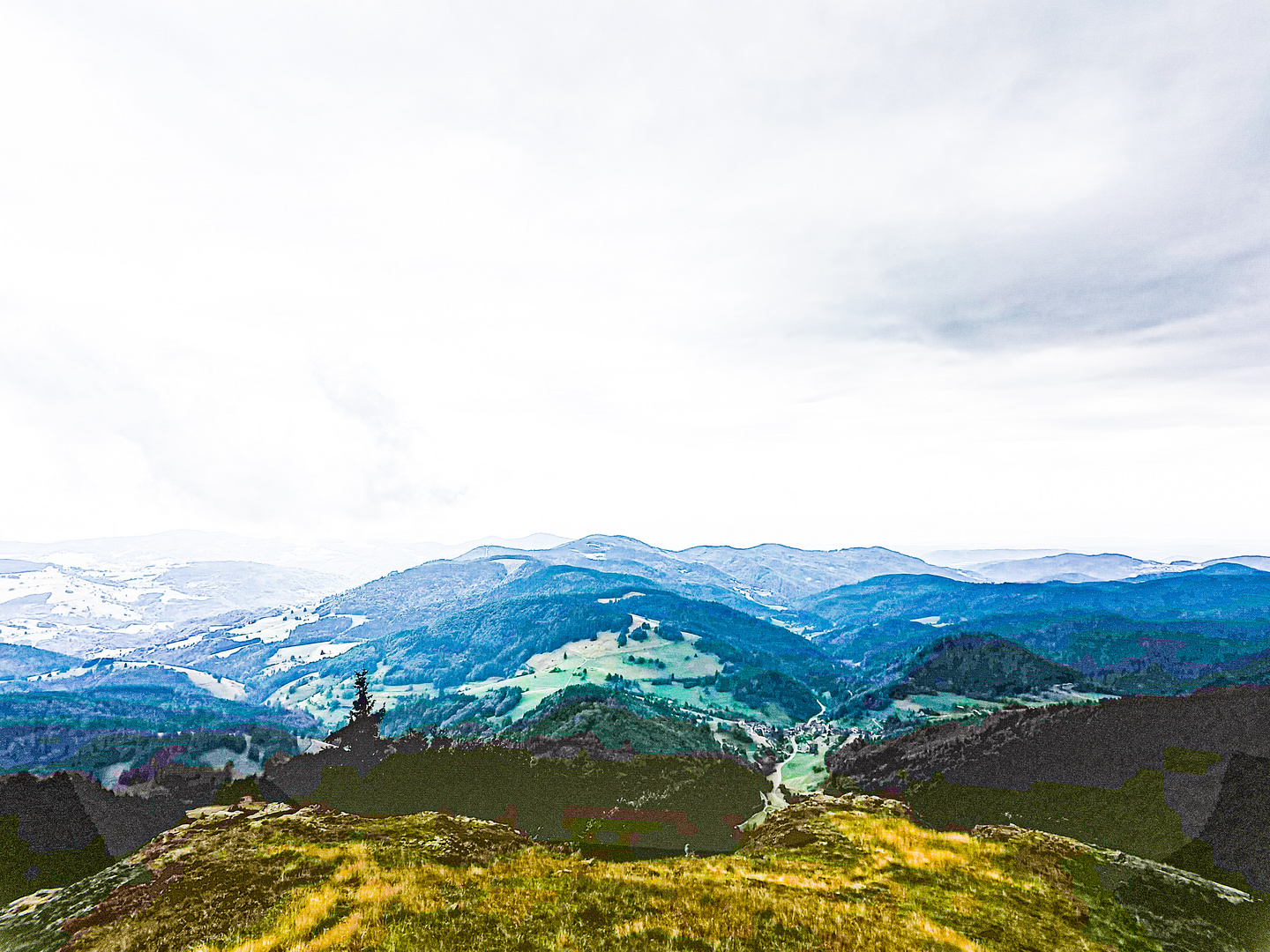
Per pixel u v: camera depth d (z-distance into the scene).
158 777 132.25
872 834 47.94
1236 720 125.62
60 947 30.78
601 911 25.52
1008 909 31.86
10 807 105.31
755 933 23.50
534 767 150.75
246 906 30.86
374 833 47.81
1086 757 123.00
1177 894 36.12
